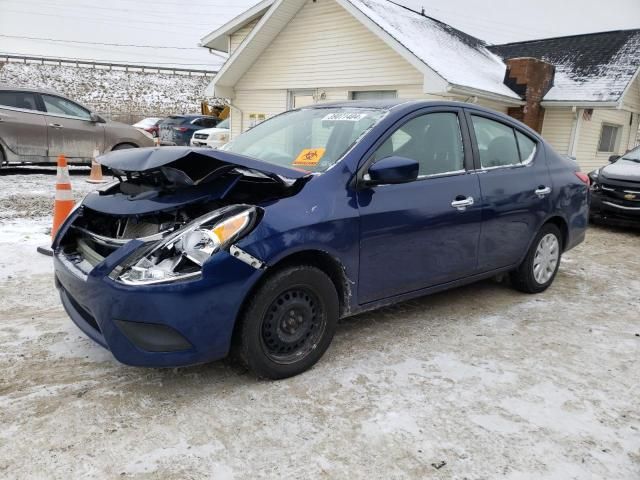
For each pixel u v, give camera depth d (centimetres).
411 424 261
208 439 243
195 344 260
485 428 261
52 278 451
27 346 327
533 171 440
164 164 272
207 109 2586
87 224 322
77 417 255
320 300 303
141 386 287
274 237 273
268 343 288
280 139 379
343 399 281
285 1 1255
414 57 1045
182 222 276
